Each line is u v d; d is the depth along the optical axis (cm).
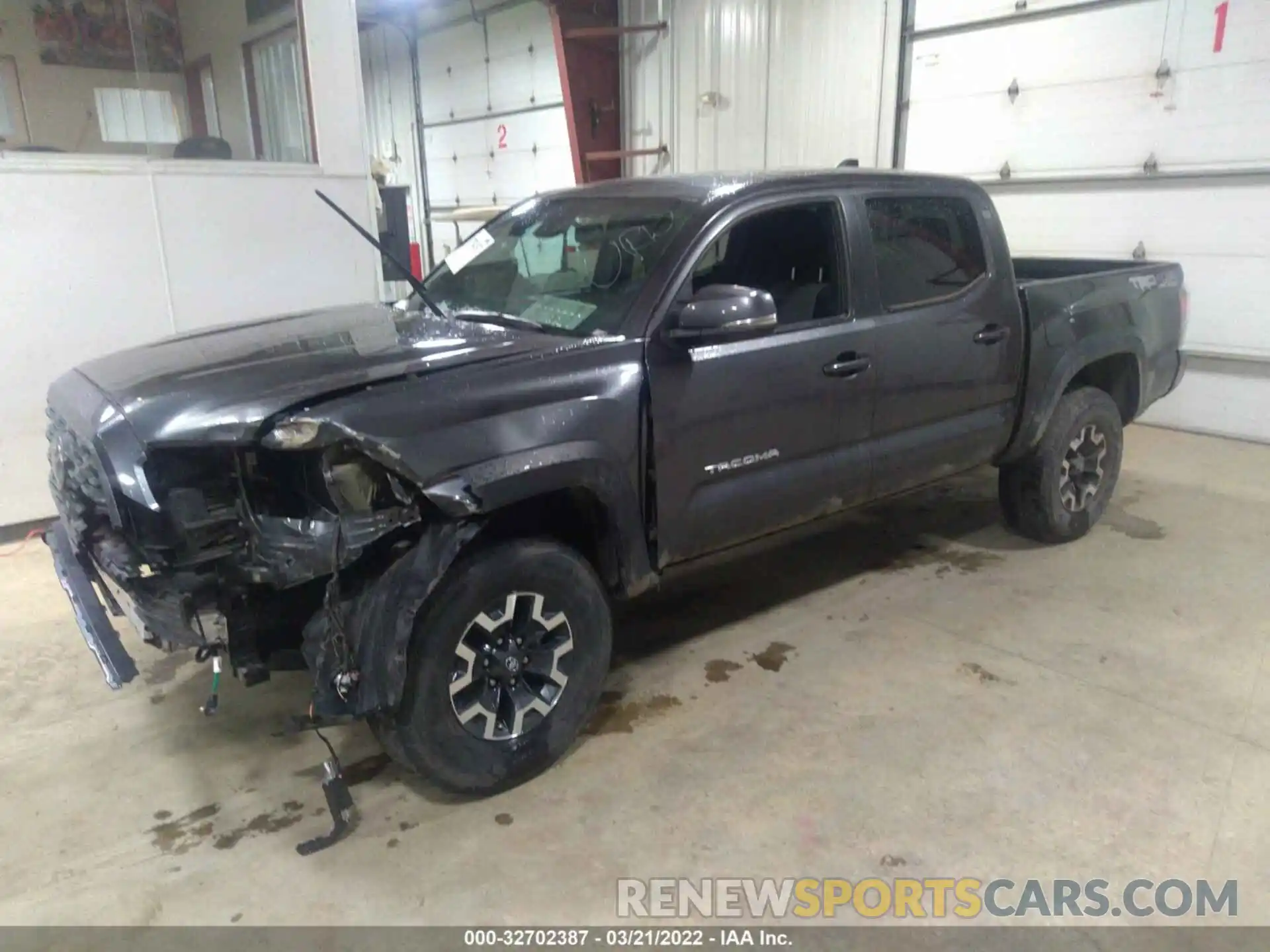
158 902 224
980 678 323
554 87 1159
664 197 319
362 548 222
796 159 861
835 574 417
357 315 332
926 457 366
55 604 397
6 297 461
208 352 275
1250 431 644
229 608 232
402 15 1376
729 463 299
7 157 451
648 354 275
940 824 248
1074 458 433
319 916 219
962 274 369
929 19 734
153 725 303
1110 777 267
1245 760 274
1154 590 395
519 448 244
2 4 570
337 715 225
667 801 259
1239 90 591
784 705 308
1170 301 462
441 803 261
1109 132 655
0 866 237
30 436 481
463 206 1398
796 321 321
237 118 617
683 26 927
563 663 270
